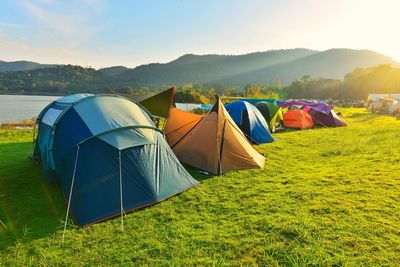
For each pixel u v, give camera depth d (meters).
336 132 15.21
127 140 5.52
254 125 12.17
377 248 3.45
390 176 6.09
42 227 4.47
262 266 3.28
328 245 3.56
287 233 3.92
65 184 5.45
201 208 5.05
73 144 5.45
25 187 6.23
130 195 5.15
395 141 10.36
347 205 4.70
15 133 14.38
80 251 3.77
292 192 5.53
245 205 5.07
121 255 3.64
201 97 44.97
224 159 7.52
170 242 3.91
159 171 5.74
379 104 37.22
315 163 8.20
